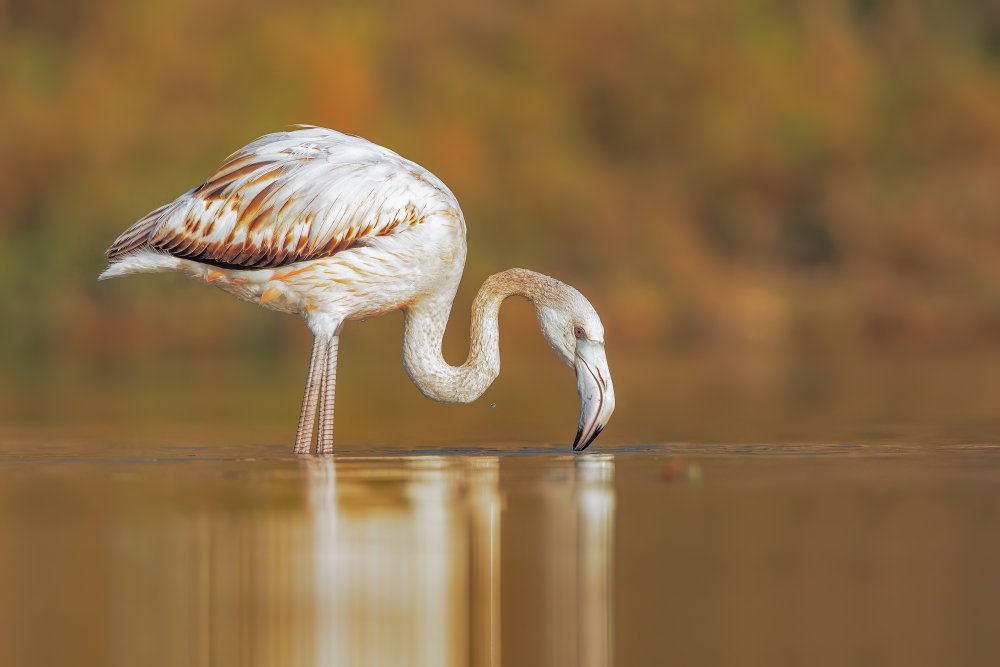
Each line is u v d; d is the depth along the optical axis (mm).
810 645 5215
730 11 35188
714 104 33844
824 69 34969
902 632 5363
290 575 6105
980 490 8484
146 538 6855
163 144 27578
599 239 30359
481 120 31516
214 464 9906
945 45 37531
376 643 5180
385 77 31359
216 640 5203
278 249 10586
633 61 34281
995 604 5766
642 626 5441
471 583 6027
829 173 33625
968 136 34562
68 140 27828
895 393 17219
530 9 34562
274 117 28422
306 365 23141
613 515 7578
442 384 11172
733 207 33000
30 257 26625
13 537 6930
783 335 29125
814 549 6738
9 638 5258
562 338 10914
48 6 30250
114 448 11125
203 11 30078
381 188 10656
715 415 14367
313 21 30594
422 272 10875
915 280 31422
